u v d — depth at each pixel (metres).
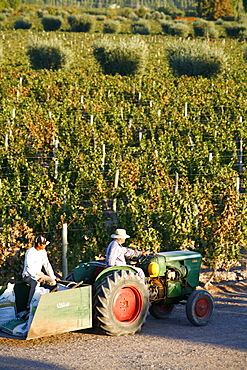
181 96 129.38
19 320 28.61
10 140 79.75
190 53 181.75
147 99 127.25
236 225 46.34
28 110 103.44
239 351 25.92
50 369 22.38
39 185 49.16
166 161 68.75
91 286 28.22
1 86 140.75
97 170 61.66
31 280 29.39
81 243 43.47
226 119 103.19
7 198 45.25
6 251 40.09
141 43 186.00
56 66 192.75
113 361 23.88
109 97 128.12
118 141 81.25
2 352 25.00
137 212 43.78
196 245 45.78
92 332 29.53
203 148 78.38
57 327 27.09
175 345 27.02
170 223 44.62
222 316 34.47
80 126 90.44
